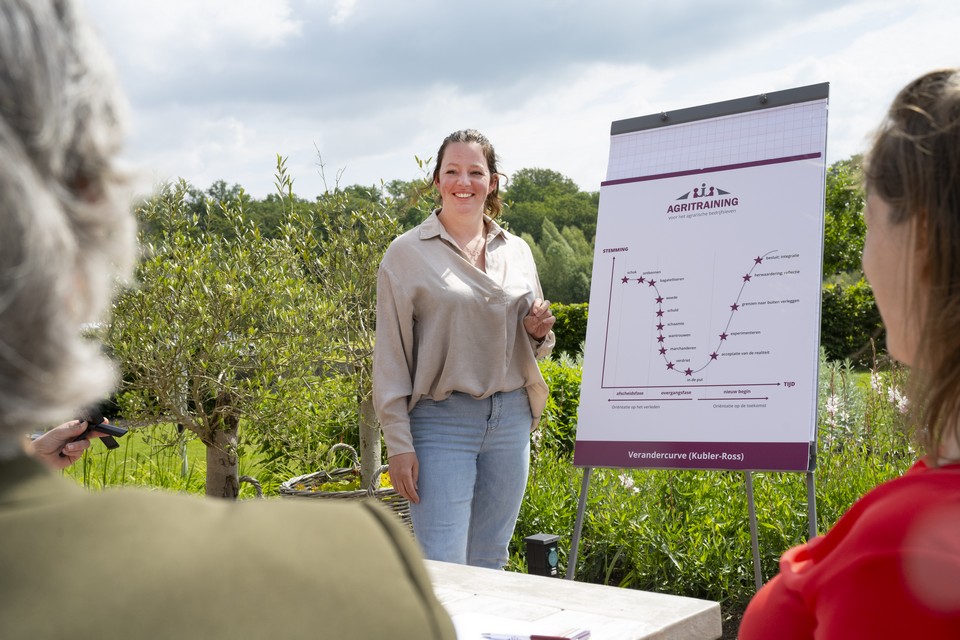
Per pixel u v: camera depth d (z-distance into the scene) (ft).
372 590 1.55
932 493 2.15
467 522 9.68
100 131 1.64
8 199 1.43
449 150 9.94
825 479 13.19
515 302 9.77
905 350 2.56
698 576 12.46
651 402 9.86
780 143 9.91
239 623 1.42
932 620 2.00
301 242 15.25
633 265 10.36
